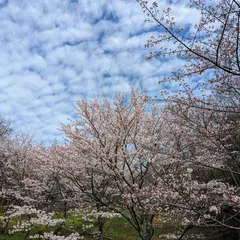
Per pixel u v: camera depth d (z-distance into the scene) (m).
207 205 6.66
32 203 12.74
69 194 12.50
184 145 9.12
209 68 5.11
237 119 7.47
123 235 13.42
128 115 8.40
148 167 8.48
